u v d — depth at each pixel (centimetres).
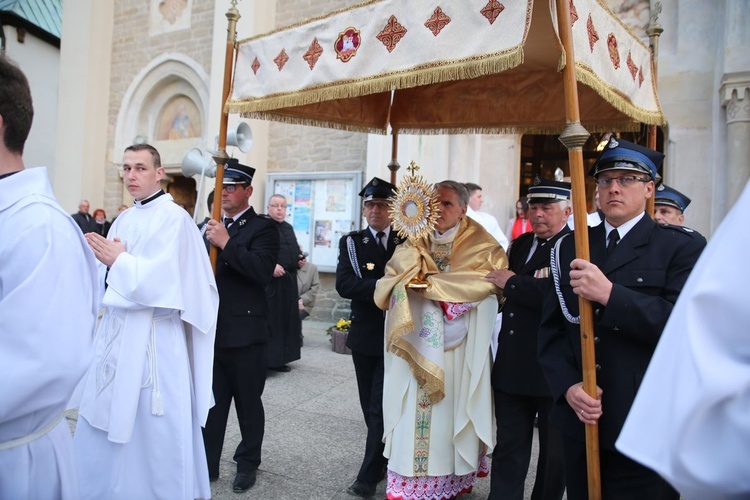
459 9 222
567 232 280
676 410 75
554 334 221
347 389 528
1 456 132
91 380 247
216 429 329
